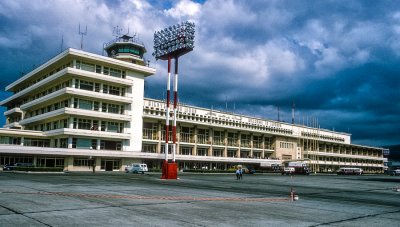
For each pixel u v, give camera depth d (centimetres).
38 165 5681
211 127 8106
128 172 5888
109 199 1625
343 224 1152
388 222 1234
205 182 3491
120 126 6450
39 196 1653
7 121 8338
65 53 5806
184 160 7219
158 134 7106
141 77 6788
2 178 3123
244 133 9000
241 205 1574
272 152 9650
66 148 5656
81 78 5978
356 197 2281
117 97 6266
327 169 11375
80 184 2573
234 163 8406
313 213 1391
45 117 6241
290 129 10269
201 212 1306
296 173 8019
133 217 1145
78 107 5931
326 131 11762
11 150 5200
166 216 1188
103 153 5988
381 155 14262
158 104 7219
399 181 5128
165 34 4022
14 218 1059
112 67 6391
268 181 4169
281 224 1109
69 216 1122
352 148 12719
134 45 7044
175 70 3981
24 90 7138
